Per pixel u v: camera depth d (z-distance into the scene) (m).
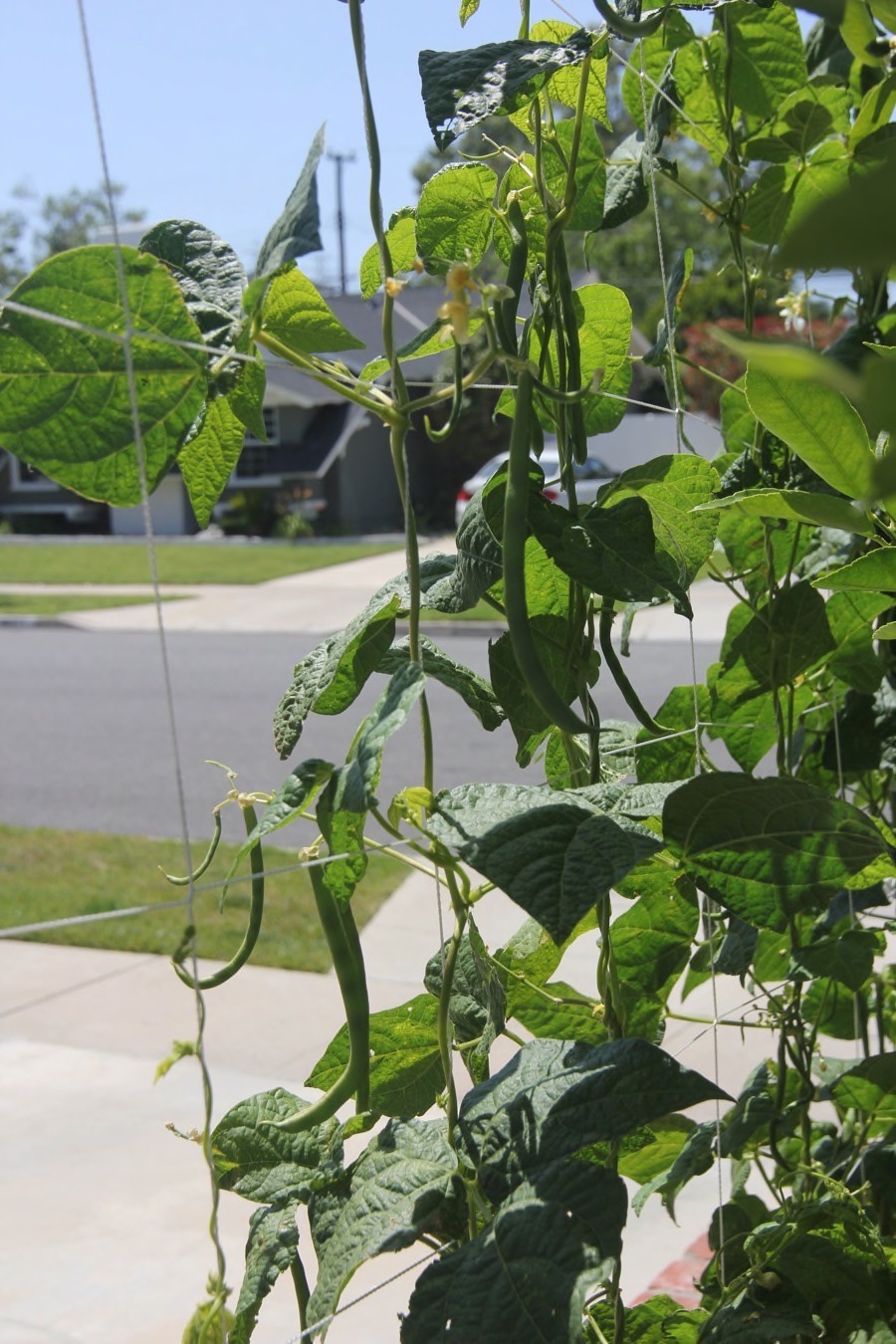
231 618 17.28
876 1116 1.41
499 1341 0.82
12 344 0.86
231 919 5.19
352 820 0.91
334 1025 4.14
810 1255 1.19
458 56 0.97
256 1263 0.99
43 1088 3.78
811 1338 1.21
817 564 1.62
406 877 5.48
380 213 0.95
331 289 25.16
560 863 0.86
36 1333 2.61
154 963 4.77
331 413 30.09
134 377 0.89
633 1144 1.24
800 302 1.66
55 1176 3.28
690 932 1.34
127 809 7.70
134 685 12.52
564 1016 1.30
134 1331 2.61
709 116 1.52
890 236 0.24
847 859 1.07
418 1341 0.84
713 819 1.01
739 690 1.51
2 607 18.62
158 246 0.96
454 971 1.16
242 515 29.67
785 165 1.44
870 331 1.47
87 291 0.87
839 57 1.63
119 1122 3.57
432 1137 0.99
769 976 1.55
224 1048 4.01
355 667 1.06
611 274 23.20
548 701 0.87
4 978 4.68
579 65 1.16
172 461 0.92
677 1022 3.70
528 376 0.92
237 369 0.91
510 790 0.92
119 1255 2.91
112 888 5.75
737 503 1.06
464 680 1.10
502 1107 0.96
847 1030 1.62
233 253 0.96
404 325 24.69
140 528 31.95
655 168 1.36
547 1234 0.85
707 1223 2.81
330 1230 0.99
